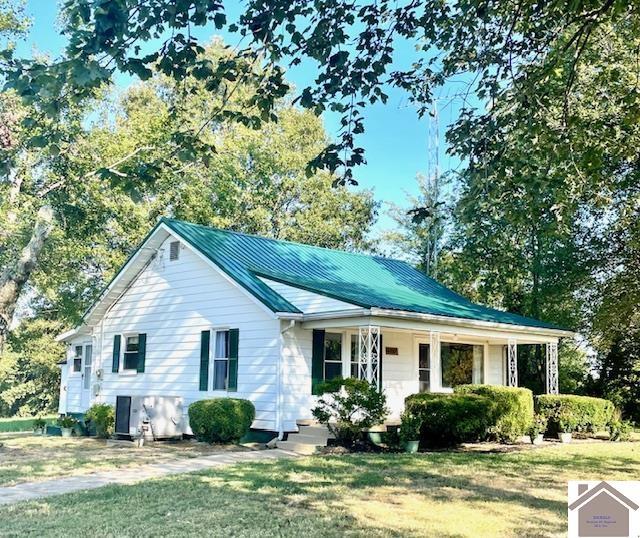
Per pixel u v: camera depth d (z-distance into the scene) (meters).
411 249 38.03
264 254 18.19
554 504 7.79
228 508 7.50
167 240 18.33
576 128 8.24
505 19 7.78
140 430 15.41
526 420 15.18
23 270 16.05
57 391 38.25
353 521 6.89
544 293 23.30
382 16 7.38
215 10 5.94
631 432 17.48
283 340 14.88
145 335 18.58
